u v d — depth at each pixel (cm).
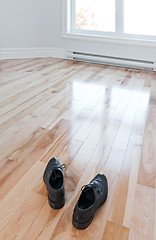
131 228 100
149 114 202
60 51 390
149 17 321
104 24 351
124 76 304
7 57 375
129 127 180
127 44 334
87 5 350
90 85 265
